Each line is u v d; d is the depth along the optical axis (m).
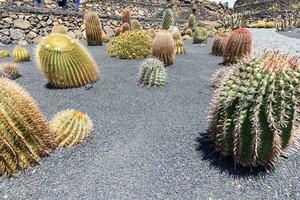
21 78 5.97
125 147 3.10
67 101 4.56
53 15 12.95
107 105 4.40
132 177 2.58
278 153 2.60
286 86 2.31
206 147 3.11
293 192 2.43
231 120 2.52
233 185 2.50
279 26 21.44
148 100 4.67
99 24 11.01
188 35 16.47
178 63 7.68
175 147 3.11
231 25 21.00
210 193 2.40
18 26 11.79
